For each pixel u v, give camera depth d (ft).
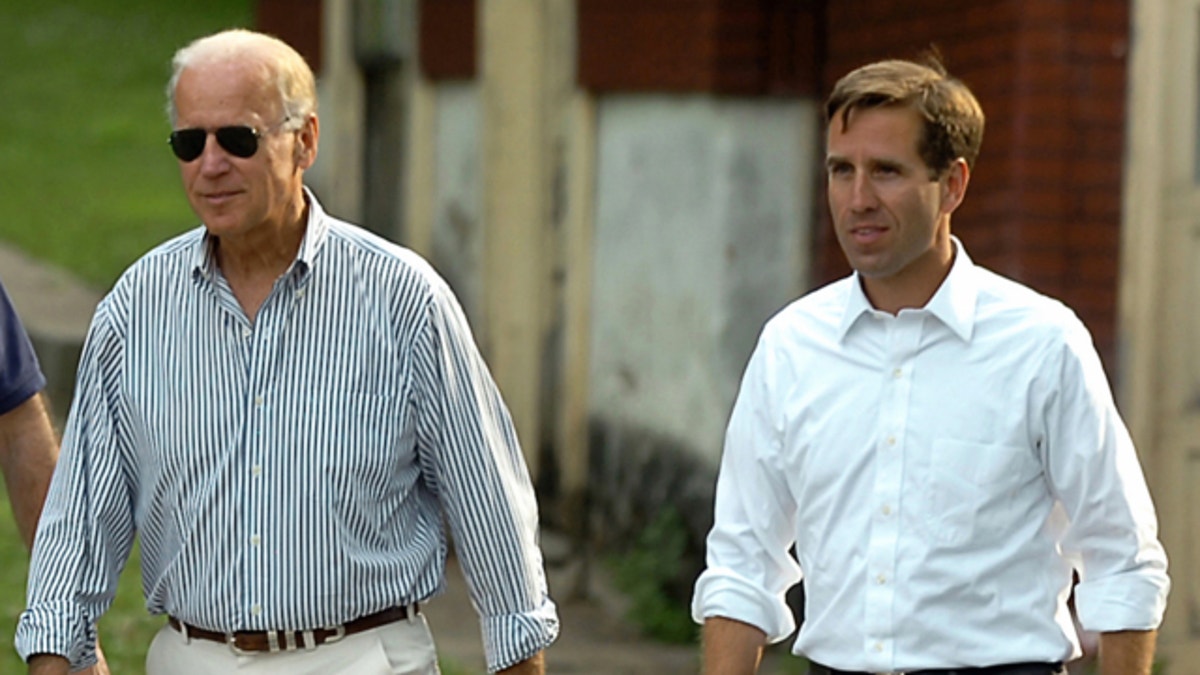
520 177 102.27
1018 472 40.42
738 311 91.35
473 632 91.86
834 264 89.92
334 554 42.93
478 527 44.57
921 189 40.24
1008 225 75.10
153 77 248.52
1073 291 74.84
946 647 40.42
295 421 42.93
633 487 96.99
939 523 40.50
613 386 98.43
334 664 43.45
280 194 42.78
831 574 41.55
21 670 74.23
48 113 230.68
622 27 95.61
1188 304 73.20
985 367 40.65
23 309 144.97
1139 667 40.32
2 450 50.24
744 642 42.98
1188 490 73.41
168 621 45.24
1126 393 74.74
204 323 43.34
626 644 91.09
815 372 41.91
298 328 43.24
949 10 79.71
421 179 112.47
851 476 41.19
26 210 185.47
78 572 43.57
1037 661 40.40
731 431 43.55
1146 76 74.13
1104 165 74.95
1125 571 40.32
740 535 43.29
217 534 43.01
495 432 44.88
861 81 40.45
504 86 102.63
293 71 43.21
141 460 43.93
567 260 100.68
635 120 96.43
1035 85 74.33
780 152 91.30
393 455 43.39
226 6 283.79
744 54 90.53
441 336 43.93
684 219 93.40
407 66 113.70
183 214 186.39
